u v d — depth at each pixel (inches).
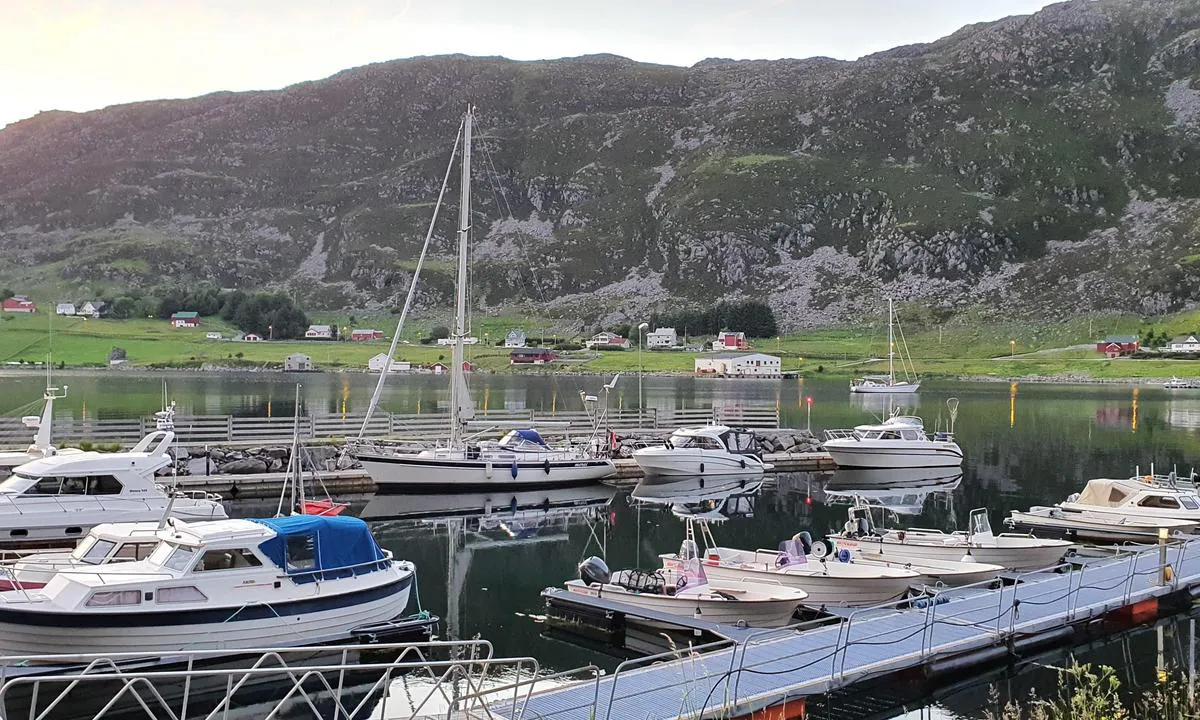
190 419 2345.0
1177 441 3218.5
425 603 1124.5
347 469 2080.5
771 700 721.0
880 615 965.8
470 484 2007.9
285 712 762.2
